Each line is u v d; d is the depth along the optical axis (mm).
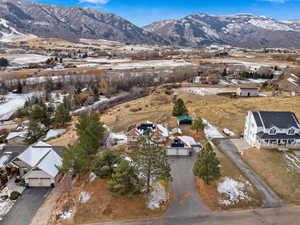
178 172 38219
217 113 65750
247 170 38938
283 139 43938
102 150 45281
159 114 65188
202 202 31172
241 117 62844
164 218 28375
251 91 84750
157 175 31594
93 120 42250
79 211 29281
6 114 79125
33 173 34562
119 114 69750
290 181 35062
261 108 68312
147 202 30609
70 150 33625
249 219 28188
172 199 31672
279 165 39062
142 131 48219
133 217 28453
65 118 62719
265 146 44344
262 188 34094
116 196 30875
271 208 30094
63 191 33875
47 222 28172
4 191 34062
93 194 31844
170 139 47969
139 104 80562
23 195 33125
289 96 80875
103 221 27938
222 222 27719
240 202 31047
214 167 32719
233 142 50062
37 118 59438
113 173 31484
